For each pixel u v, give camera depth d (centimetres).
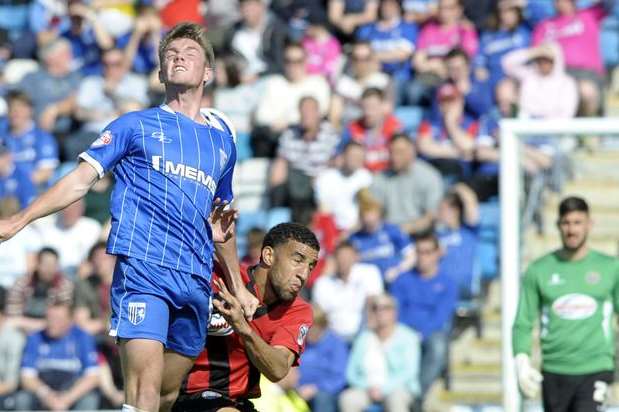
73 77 5297
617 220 3622
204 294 1948
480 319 4288
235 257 2081
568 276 3038
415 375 4059
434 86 5059
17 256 4650
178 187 1905
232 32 5288
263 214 4875
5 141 4994
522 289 3094
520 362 2998
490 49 5038
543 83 4800
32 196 4872
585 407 3012
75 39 5428
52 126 5200
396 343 4075
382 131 4784
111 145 1883
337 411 4050
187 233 1908
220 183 2034
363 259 4362
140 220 1884
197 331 1964
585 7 5159
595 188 3631
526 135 3450
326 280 4253
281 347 2130
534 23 5194
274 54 5284
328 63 5222
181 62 1933
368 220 4394
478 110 4800
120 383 4212
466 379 4209
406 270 4256
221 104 5138
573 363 3030
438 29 5188
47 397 4150
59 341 4181
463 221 4422
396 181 4566
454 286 4206
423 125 4772
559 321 3033
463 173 4703
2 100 5488
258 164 4984
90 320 4231
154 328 1869
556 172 3634
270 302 2172
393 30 5288
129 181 1900
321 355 4088
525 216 3559
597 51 5003
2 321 4253
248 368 2188
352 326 4203
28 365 4172
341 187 4647
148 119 1917
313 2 5616
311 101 4775
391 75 5212
